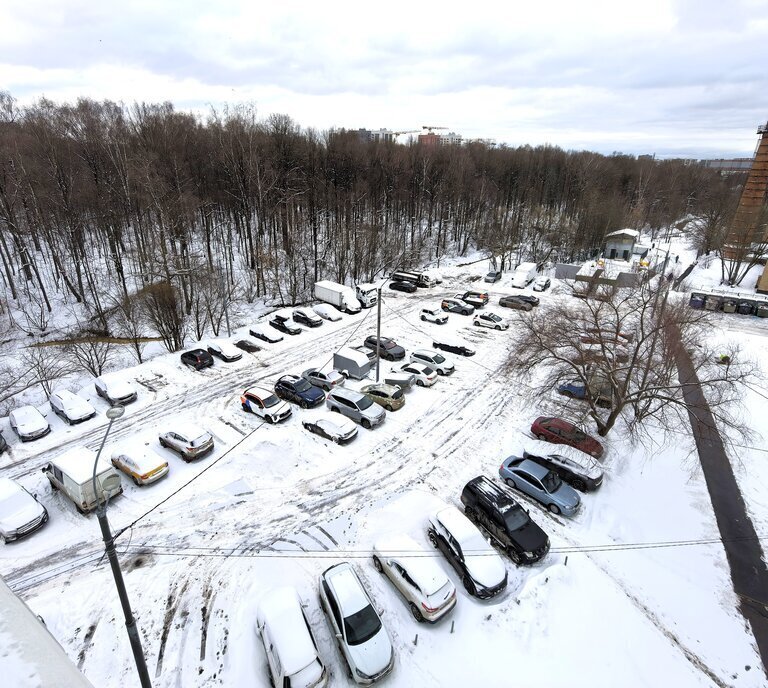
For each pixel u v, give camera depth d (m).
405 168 72.00
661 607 16.05
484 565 16.14
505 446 24.02
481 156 93.25
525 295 47.62
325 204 59.22
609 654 14.46
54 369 32.59
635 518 19.75
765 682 13.96
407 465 22.41
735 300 47.72
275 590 14.56
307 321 40.06
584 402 27.97
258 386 29.55
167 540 17.92
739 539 18.97
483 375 31.70
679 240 92.69
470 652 14.19
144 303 37.56
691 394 27.91
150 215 50.53
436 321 41.28
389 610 15.27
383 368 32.84
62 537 18.00
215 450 23.11
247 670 13.41
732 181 133.88
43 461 22.47
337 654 13.92
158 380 30.28
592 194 75.25
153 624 14.81
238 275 52.09
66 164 47.38
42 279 49.38
